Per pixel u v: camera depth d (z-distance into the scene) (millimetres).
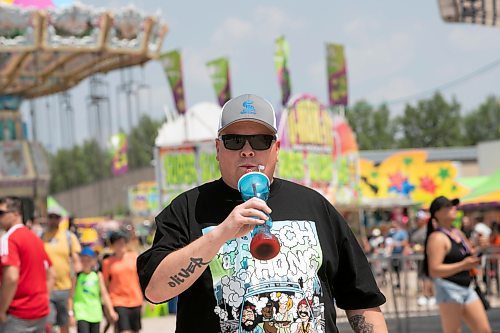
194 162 18438
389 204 32469
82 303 9938
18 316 7348
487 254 15305
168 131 22516
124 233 10430
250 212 2701
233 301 2941
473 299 7508
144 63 25000
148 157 61469
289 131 19219
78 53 24516
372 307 3223
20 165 29016
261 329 2920
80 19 21109
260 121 2982
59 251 10820
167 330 14242
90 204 54844
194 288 2992
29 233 7477
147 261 2961
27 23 20578
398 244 19891
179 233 3037
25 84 28094
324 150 21453
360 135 99750
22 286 7379
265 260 2812
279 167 18344
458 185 33094
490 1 8836
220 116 3074
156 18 22219
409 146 100500
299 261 2990
